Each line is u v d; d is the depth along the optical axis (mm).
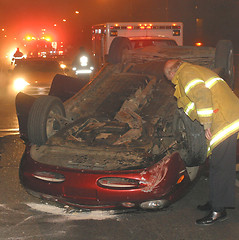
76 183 3977
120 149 4406
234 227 3910
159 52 7254
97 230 3855
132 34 13320
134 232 3812
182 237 3707
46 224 3980
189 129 4047
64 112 5461
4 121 9148
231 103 3902
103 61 13711
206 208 4305
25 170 4312
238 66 23750
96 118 5492
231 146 3896
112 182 3979
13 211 4289
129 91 6051
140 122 4977
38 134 4852
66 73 13805
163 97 5750
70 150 4496
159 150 4496
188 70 3869
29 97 5664
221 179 3932
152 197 3922
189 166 4277
